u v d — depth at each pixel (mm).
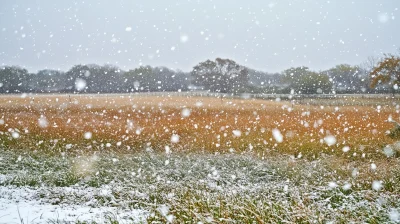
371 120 19719
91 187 8141
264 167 9742
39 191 7508
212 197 6574
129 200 6750
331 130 16500
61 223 5320
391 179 7820
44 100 37719
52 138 14484
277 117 21969
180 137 14969
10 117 21469
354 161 10266
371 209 5621
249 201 5883
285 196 6785
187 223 5008
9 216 5645
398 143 11656
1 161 10344
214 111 26031
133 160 10805
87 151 12312
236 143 13375
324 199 6480
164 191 7348
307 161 10430
